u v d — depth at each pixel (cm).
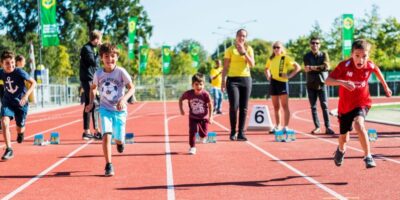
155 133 1328
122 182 654
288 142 1076
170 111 2620
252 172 716
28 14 6494
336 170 723
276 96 1241
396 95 5075
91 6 6569
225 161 821
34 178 690
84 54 1128
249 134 1265
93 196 573
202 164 793
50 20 3000
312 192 579
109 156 705
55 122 1828
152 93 5053
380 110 2266
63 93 3891
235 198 554
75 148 1009
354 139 1098
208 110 949
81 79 1145
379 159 817
